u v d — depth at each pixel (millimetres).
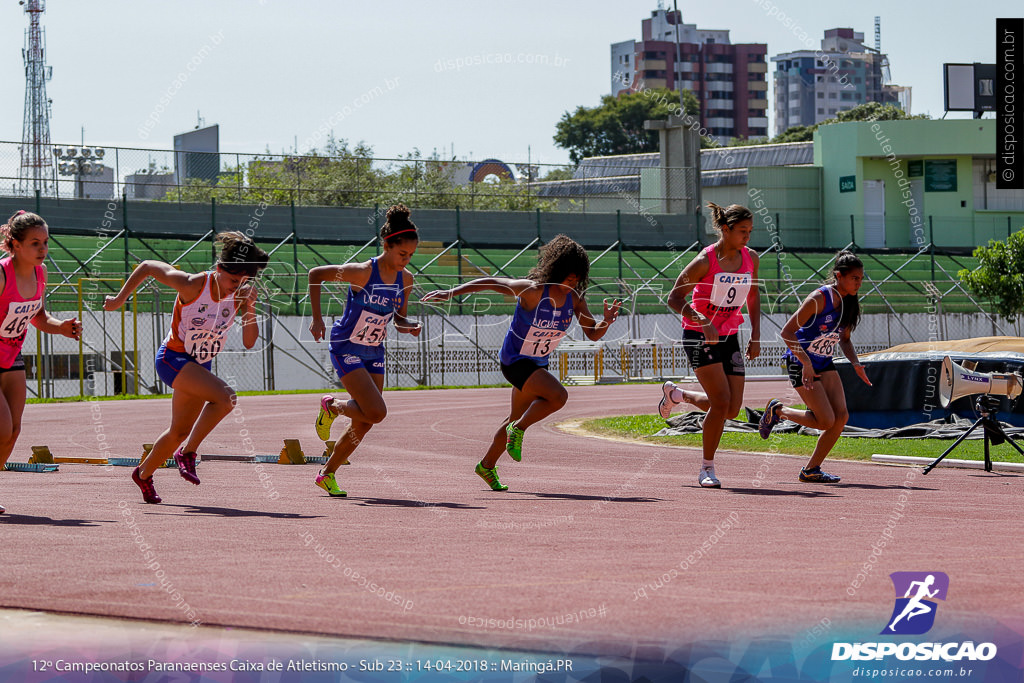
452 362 29594
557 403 6668
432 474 7895
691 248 36906
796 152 51906
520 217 35281
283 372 27172
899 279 38188
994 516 5629
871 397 12555
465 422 14414
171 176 31312
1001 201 47812
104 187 30406
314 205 32281
